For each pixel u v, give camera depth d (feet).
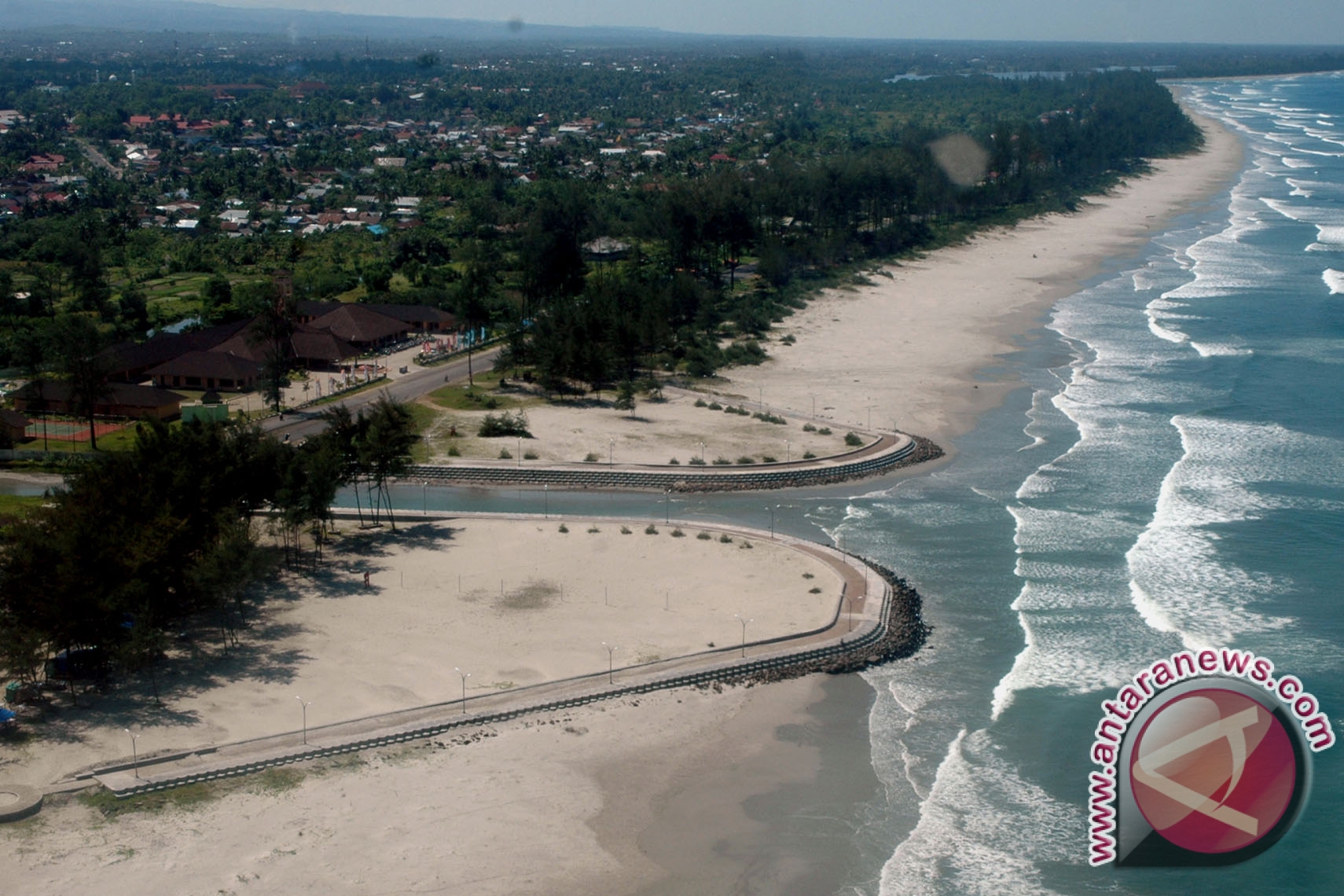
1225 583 339.57
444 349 649.61
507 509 425.69
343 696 279.69
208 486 340.39
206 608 326.03
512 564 362.74
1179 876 219.00
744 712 279.49
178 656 299.17
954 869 222.48
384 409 413.18
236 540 318.04
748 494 436.35
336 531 392.06
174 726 265.13
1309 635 305.94
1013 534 383.65
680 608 329.11
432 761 256.93
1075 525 388.78
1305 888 213.46
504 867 222.28
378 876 218.18
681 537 384.27
